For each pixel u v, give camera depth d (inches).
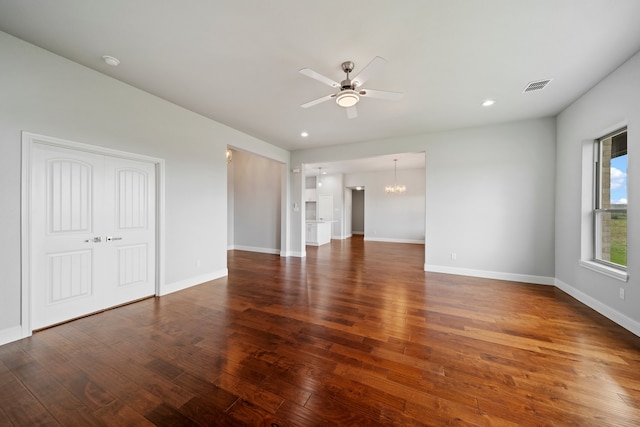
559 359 78.5
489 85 117.4
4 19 78.6
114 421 55.1
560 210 149.6
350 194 445.7
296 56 97.1
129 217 126.3
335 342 88.7
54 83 97.0
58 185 101.8
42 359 77.5
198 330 97.3
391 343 88.0
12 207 87.4
